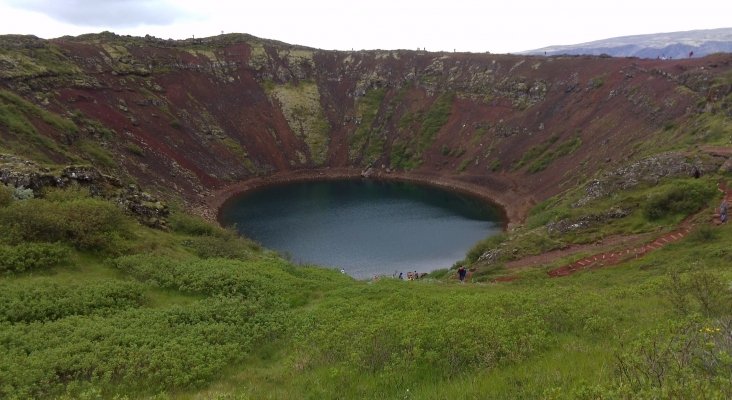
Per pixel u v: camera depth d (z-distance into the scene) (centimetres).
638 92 8719
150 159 9244
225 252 3569
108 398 1304
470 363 1246
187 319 1995
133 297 2223
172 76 12350
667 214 4303
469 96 13112
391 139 13300
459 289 2902
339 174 12569
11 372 1356
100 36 14162
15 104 7194
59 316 1925
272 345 1772
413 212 8725
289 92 14400
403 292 2609
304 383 1269
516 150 10556
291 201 9750
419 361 1295
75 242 2662
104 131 8862
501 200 9281
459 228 7612
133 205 3931
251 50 15062
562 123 10119
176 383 1380
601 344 1288
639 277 2962
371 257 6194
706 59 8231
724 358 707
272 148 12631
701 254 3108
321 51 16300
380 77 14962
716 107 6022
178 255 3138
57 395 1285
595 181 5878
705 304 1424
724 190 4134
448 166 11662
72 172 3606
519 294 2153
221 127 12106
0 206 2730
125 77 11088
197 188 9494
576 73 11056
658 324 1297
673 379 657
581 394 682
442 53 15325
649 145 6712
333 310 2191
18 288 2062
